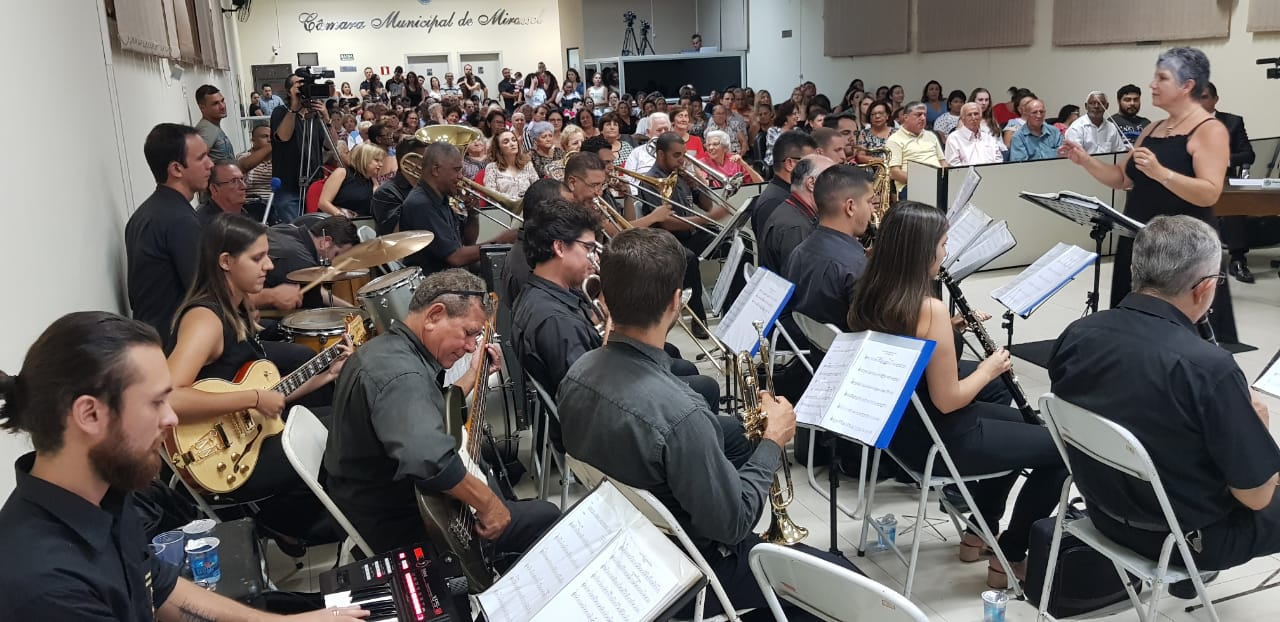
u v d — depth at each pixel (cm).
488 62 2062
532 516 237
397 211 482
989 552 281
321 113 598
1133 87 699
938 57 1111
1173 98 377
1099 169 414
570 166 390
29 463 132
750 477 191
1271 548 208
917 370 216
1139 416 202
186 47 620
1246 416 192
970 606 260
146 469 129
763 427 205
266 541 308
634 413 176
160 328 318
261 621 159
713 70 1548
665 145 503
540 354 269
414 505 218
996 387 319
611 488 159
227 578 199
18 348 211
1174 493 202
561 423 194
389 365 205
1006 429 256
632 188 509
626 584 143
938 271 272
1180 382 196
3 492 189
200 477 246
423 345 214
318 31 1962
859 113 1038
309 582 286
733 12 1644
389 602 171
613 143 735
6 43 230
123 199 379
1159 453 201
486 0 2028
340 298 412
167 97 554
